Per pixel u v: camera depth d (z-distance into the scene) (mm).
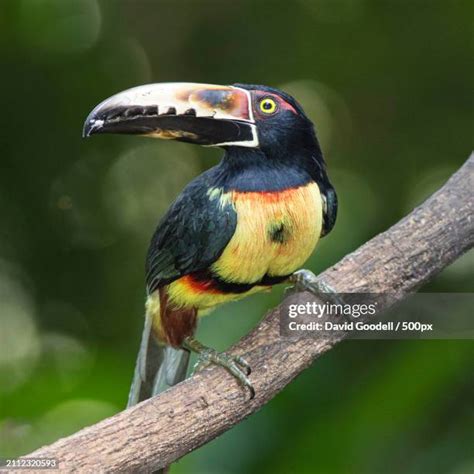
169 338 8695
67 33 15844
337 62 16516
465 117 16266
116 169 16781
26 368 13750
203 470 10070
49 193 16297
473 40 16141
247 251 8211
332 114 16656
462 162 16141
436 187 15953
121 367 11633
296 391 10289
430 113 16375
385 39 16312
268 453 10055
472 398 10484
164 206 16828
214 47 16656
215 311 10844
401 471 10297
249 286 8562
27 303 15883
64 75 16094
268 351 8242
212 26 16641
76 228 16312
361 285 8688
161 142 16984
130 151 16844
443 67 16281
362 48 16422
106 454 7363
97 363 11758
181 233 8359
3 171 16141
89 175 16516
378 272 8734
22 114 16078
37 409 10953
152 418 7625
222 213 8164
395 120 16469
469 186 9039
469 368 10125
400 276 8734
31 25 15609
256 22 16547
